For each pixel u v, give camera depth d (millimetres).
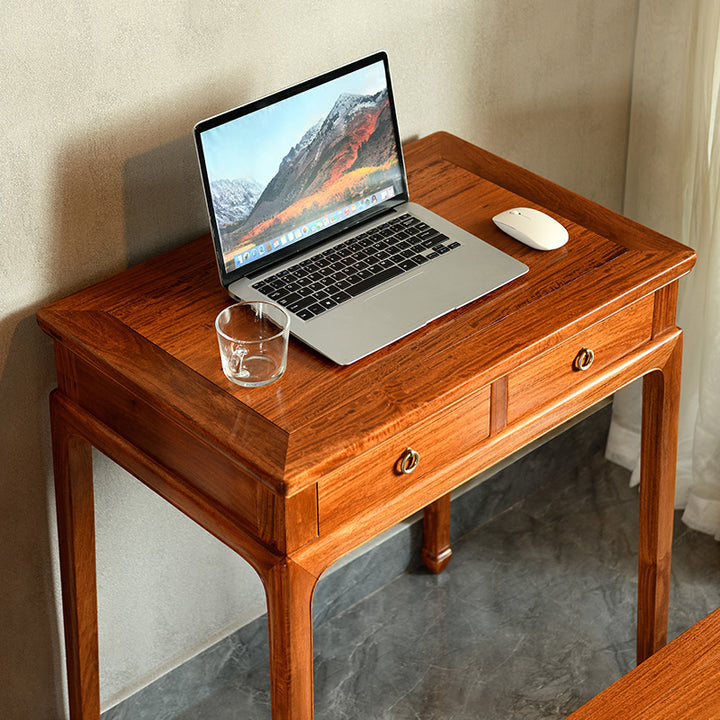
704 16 1988
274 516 1320
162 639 1981
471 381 1396
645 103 2186
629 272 1576
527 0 1944
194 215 1684
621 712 1354
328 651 2123
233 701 2049
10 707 1837
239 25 1597
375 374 1404
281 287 1521
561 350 1535
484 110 2004
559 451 2459
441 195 1739
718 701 1360
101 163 1545
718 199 2068
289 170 1549
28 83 1431
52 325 1493
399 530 2219
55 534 1752
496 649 2121
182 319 1502
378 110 1631
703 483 2305
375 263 1565
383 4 1750
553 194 1752
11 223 1492
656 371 1732
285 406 1356
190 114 1609
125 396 1459
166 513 1870
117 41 1485
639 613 1967
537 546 2340
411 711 2008
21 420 1628
